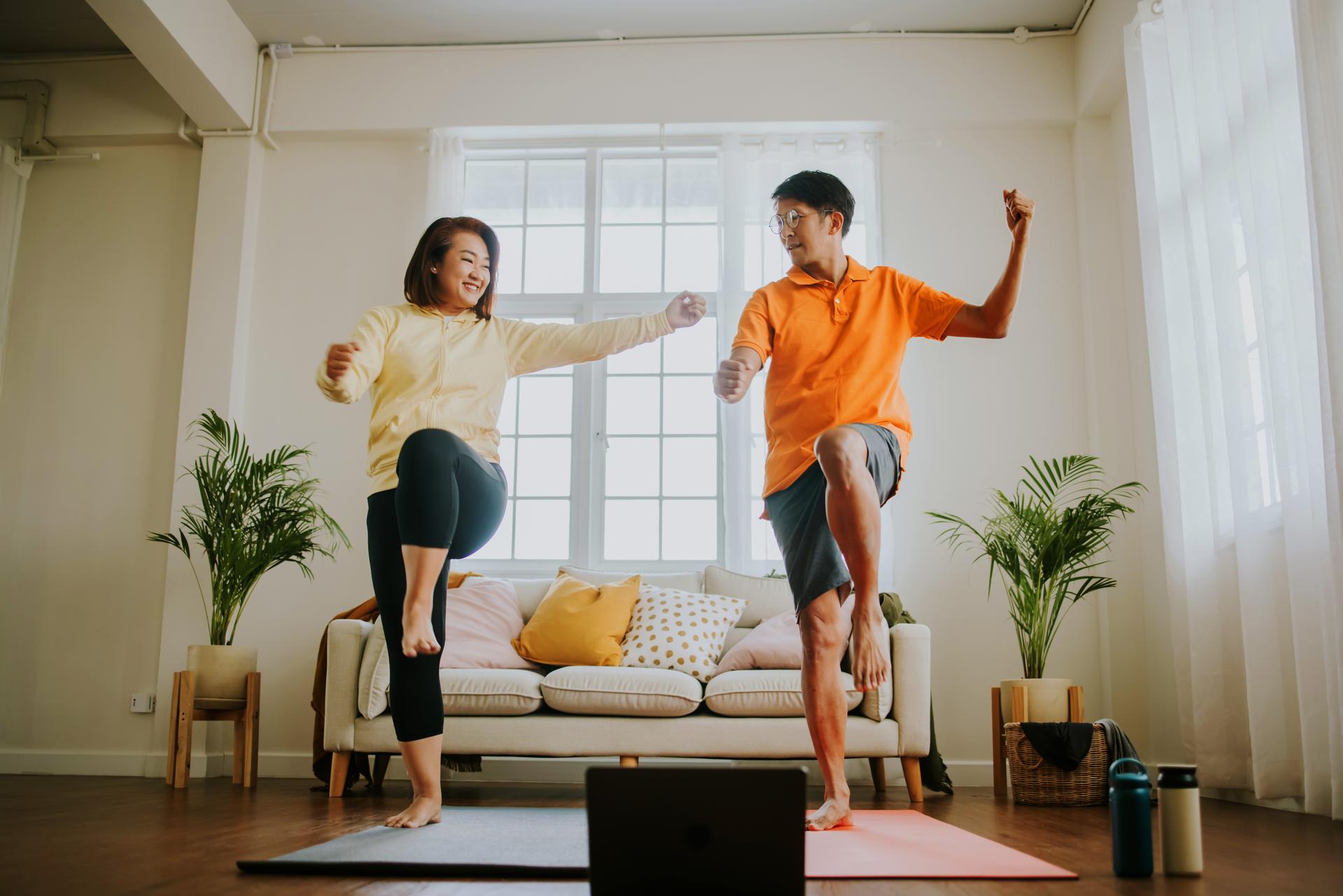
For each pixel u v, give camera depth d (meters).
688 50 5.09
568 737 3.47
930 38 5.02
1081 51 4.88
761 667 3.73
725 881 1.12
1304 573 3.00
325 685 3.99
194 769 4.51
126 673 4.79
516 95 5.10
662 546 4.95
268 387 4.96
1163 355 4.06
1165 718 4.26
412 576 1.97
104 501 4.95
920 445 4.76
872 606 2.03
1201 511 3.71
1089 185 4.85
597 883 1.13
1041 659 3.90
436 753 2.23
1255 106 3.26
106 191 5.22
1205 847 2.24
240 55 5.00
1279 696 3.22
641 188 5.24
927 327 2.31
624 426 5.05
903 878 1.67
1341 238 2.74
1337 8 2.80
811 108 5.00
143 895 1.51
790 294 2.36
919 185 5.02
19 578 4.89
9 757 4.73
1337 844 2.30
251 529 4.33
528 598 4.26
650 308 5.13
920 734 3.47
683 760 4.34
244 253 5.01
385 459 2.17
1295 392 3.09
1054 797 3.37
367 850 1.86
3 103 5.17
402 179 5.16
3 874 1.74
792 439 2.26
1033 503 4.45
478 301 2.36
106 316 5.11
